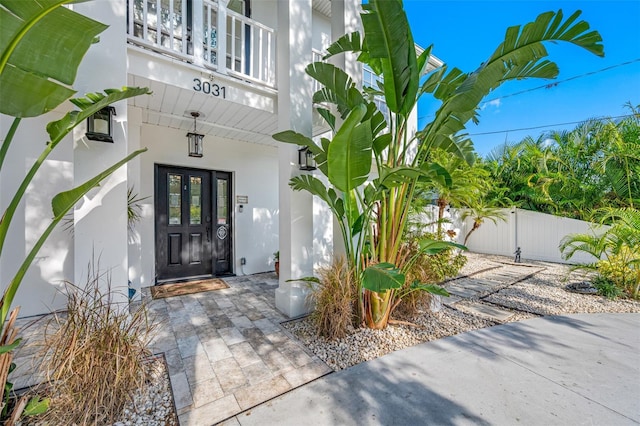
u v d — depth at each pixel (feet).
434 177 8.02
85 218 7.81
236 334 9.83
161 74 10.45
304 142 9.44
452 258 16.58
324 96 11.27
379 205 10.21
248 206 19.08
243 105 12.62
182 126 15.72
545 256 26.71
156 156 15.74
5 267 9.75
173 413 6.01
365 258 10.31
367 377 7.38
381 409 6.17
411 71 8.47
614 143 20.76
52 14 4.06
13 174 9.78
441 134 9.51
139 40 10.01
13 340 5.08
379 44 7.82
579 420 5.81
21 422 5.36
